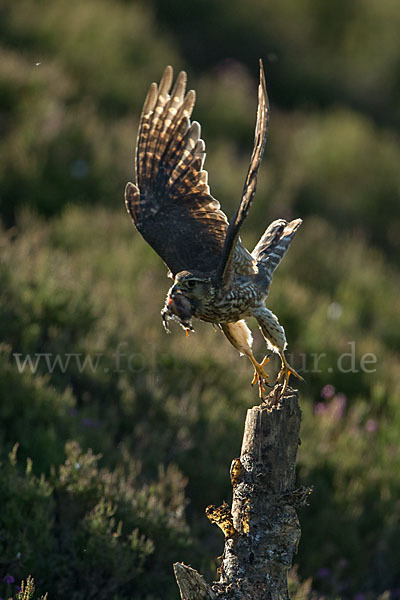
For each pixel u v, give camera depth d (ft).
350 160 78.84
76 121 63.52
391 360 48.60
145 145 23.29
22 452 30.66
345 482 37.01
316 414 41.39
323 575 32.40
